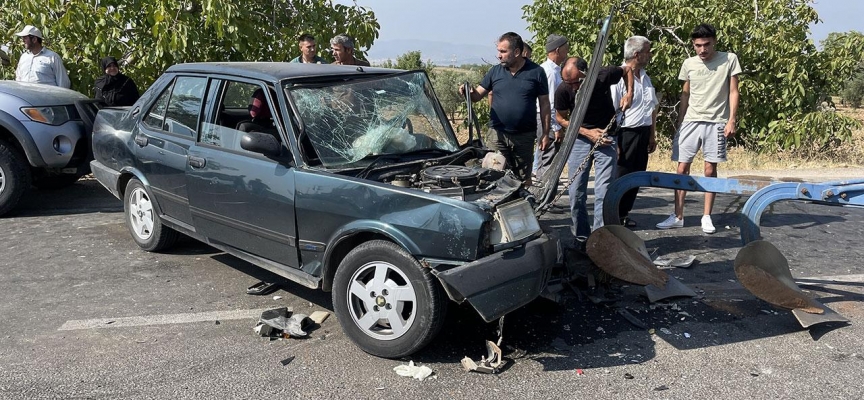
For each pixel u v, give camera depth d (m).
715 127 6.75
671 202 8.34
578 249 5.26
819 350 4.19
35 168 8.04
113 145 6.11
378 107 5.02
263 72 4.91
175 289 5.25
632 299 5.00
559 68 7.31
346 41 7.34
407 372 3.89
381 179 4.43
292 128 4.54
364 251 4.06
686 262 5.84
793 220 7.38
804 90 13.12
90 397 3.63
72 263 5.84
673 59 12.91
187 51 10.30
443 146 5.27
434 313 3.87
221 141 5.04
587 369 3.96
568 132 4.55
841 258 6.04
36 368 3.96
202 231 5.25
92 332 4.46
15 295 5.11
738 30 12.84
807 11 13.19
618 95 6.72
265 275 5.57
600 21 12.94
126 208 6.17
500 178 4.62
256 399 3.62
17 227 7.00
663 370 3.94
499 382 3.80
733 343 4.30
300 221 4.42
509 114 6.13
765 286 4.61
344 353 4.16
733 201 8.39
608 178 6.09
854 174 10.30
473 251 3.77
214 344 4.29
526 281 3.86
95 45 9.95
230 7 9.87
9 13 10.34
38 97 7.46
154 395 3.65
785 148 13.02
